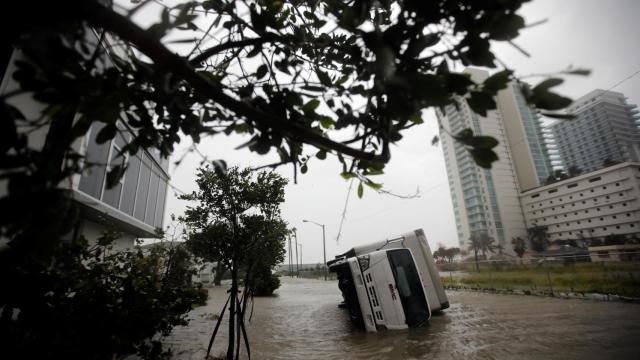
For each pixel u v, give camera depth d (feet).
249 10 5.57
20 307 9.38
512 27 3.46
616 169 245.45
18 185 3.24
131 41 3.39
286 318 38.42
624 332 22.12
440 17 3.53
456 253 345.92
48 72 3.48
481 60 3.63
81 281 11.18
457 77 3.64
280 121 4.14
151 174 38.47
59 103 3.67
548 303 36.99
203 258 21.12
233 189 20.40
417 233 36.29
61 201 3.39
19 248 3.24
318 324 33.81
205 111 5.60
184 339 25.48
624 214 244.63
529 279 58.90
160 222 43.57
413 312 26.78
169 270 20.17
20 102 9.68
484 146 3.87
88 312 11.03
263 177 21.31
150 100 4.77
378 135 4.75
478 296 49.39
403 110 3.57
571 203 280.92
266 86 5.21
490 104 3.78
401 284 27.45
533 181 317.01
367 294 28.02
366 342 24.11
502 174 326.24
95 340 10.73
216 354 21.11
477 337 23.48
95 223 27.25
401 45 3.70
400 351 21.18
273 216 22.24
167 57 3.57
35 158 3.47
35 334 9.75
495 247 294.46
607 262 86.07
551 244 285.43
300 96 4.96
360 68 4.30
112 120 4.29
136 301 12.81
